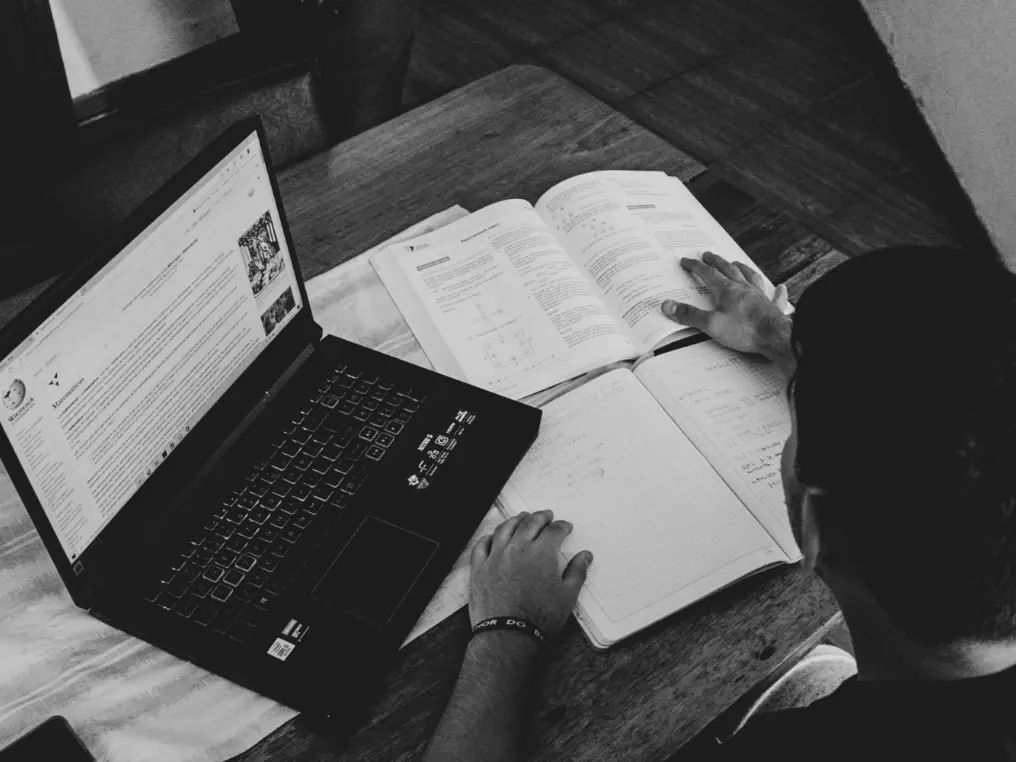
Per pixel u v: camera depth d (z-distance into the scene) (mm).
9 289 1265
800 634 954
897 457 554
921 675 653
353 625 911
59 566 855
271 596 926
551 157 1415
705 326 1171
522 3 3219
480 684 879
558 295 1211
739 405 1108
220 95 1354
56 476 826
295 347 1106
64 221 1273
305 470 1015
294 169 1371
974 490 545
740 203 1369
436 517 989
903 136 2850
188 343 948
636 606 946
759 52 3094
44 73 1217
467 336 1173
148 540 951
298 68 1409
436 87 2871
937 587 579
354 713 879
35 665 889
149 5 1286
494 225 1282
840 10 3238
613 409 1093
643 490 1027
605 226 1284
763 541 993
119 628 912
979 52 2564
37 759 821
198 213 916
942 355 543
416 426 1057
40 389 792
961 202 2639
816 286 609
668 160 1424
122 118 1311
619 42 3104
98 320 835
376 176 1370
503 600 930
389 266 1236
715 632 952
